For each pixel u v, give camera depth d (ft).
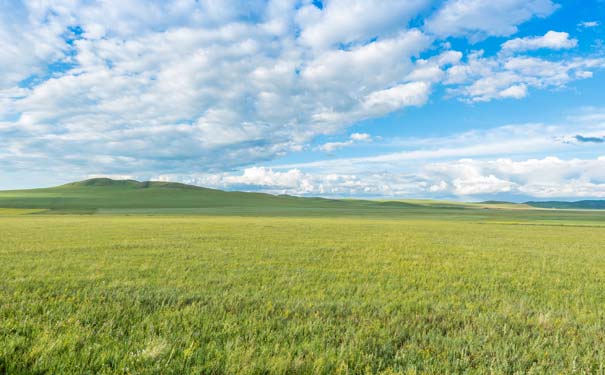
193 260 46.83
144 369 14.32
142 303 24.77
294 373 14.67
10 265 40.57
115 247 59.93
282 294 28.50
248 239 77.66
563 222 208.33
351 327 20.17
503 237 98.32
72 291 27.94
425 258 53.06
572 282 36.52
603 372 15.58
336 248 63.31
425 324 21.45
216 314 22.36
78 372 14.21
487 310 25.26
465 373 15.10
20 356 15.07
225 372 14.48
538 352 17.20
